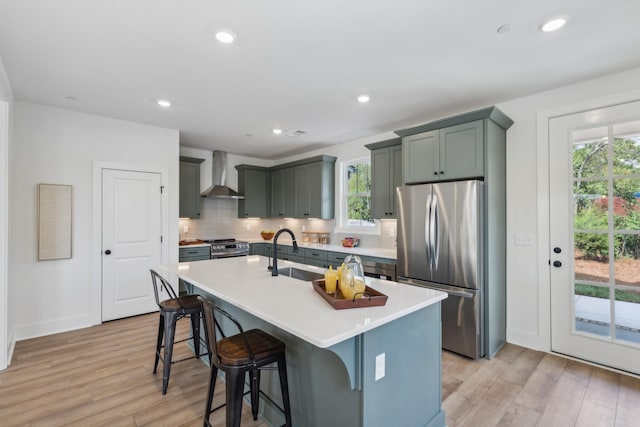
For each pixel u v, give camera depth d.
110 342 3.17
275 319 1.46
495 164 2.96
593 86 2.68
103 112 3.55
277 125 4.05
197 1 1.71
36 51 2.24
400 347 1.66
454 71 2.53
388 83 2.76
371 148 4.21
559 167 2.86
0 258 2.62
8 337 2.80
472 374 2.55
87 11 1.80
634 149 2.50
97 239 3.67
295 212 5.57
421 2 1.72
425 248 3.10
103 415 2.04
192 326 2.98
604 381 2.42
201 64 2.43
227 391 1.57
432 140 3.20
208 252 4.95
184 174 5.05
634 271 2.52
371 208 4.27
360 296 1.67
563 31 1.98
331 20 1.88
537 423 1.96
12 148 3.02
